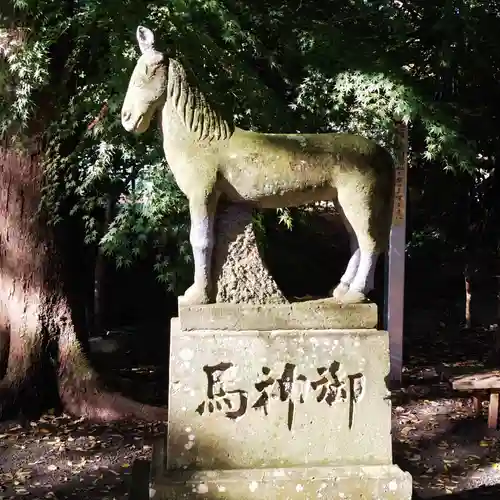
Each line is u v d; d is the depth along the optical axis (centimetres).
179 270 484
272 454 255
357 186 254
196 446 252
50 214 514
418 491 388
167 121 255
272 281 262
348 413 257
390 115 496
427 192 782
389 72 488
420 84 551
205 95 256
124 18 427
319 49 495
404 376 632
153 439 474
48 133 481
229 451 253
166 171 457
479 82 670
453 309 885
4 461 438
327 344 256
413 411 533
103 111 455
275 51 503
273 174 251
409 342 776
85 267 578
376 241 259
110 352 721
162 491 242
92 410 518
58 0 453
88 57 484
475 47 595
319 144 254
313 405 257
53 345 531
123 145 452
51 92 477
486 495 380
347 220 264
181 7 433
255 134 256
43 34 448
